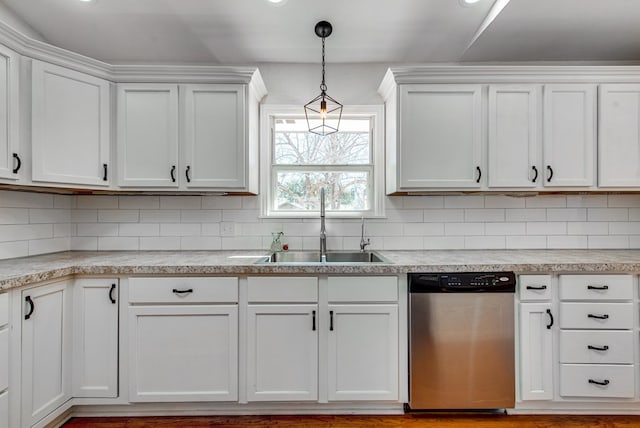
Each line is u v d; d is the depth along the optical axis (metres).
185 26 2.22
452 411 1.93
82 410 1.91
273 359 1.87
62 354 1.77
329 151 2.63
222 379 1.87
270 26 2.22
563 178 2.16
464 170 2.17
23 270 1.65
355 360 1.88
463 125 2.16
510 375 1.85
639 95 2.15
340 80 2.56
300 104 2.55
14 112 1.76
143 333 1.85
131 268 1.82
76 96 1.99
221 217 2.52
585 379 1.86
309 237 2.54
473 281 1.84
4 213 1.99
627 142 2.16
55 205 2.34
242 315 1.88
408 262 1.94
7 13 2.03
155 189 2.17
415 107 2.17
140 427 1.84
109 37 2.29
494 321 1.85
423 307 1.85
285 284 1.87
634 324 1.85
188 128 2.16
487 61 2.54
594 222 2.52
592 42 2.28
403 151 2.17
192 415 1.94
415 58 2.51
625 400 1.88
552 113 2.16
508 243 2.52
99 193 2.35
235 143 2.17
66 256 2.19
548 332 1.87
